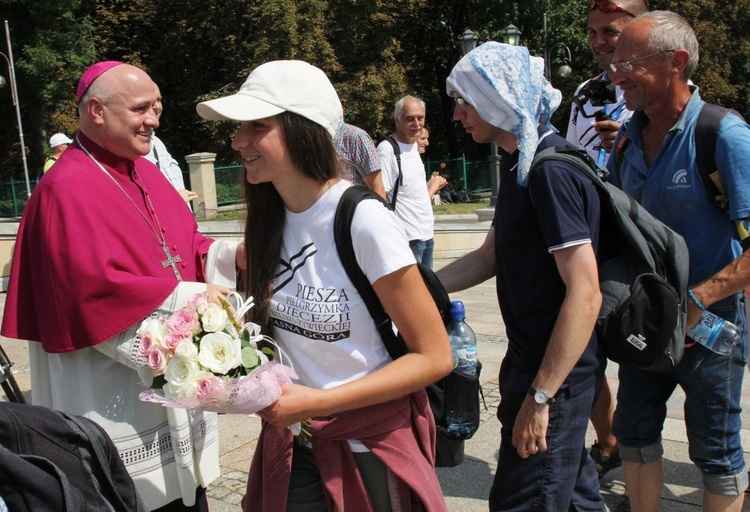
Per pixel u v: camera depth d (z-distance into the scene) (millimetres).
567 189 2184
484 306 7941
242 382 1739
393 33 30359
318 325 1964
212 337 1775
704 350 2703
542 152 2260
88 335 2434
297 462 2084
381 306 1948
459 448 2541
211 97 26875
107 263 2465
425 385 1927
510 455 2404
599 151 3783
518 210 2314
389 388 1881
